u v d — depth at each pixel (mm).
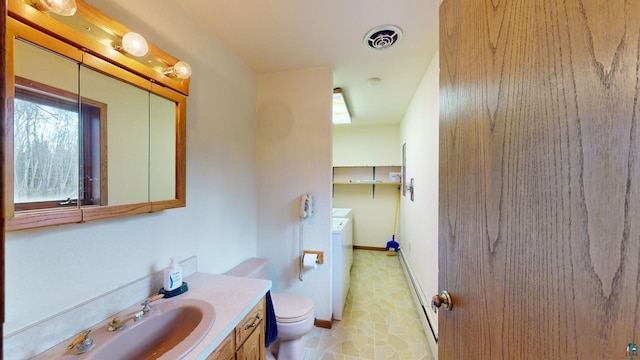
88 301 903
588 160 354
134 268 1093
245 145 2029
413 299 2641
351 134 4605
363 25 1534
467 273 721
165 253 1255
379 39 1684
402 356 1765
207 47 1562
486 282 615
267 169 2219
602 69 338
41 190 745
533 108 458
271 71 2164
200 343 807
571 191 381
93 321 910
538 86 447
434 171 1913
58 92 793
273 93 2197
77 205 846
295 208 2168
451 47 842
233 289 1221
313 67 2094
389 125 4461
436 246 1864
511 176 519
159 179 1165
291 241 2180
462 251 755
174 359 726
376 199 4559
